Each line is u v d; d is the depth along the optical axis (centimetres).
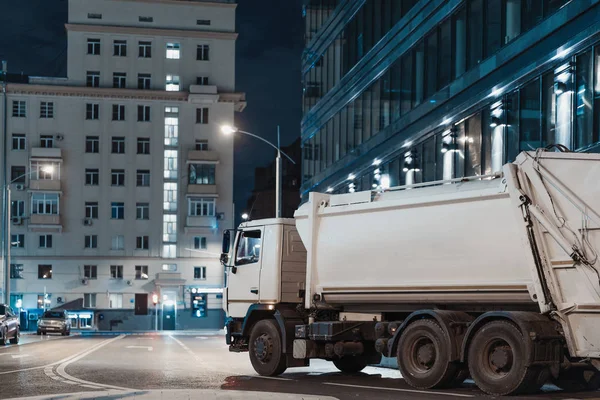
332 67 4666
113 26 8100
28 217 7888
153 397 1202
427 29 3219
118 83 8144
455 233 1407
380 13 3822
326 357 1694
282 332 1686
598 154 1234
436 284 1432
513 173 1314
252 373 1794
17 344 3509
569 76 2228
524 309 1351
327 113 4753
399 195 1533
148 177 8125
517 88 2530
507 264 1323
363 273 1573
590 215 1228
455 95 2959
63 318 5391
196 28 8250
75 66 8075
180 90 8200
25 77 8181
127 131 8112
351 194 1623
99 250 8006
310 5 5247
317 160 4994
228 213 8181
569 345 1248
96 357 2398
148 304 8019
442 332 1360
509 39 2562
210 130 8212
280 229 1755
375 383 1540
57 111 8019
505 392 1246
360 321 1627
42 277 7912
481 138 2781
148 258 8062
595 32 2078
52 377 1673
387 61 3709
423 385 1379
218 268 8125
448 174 3053
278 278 1734
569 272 1248
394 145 3612
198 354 2586
